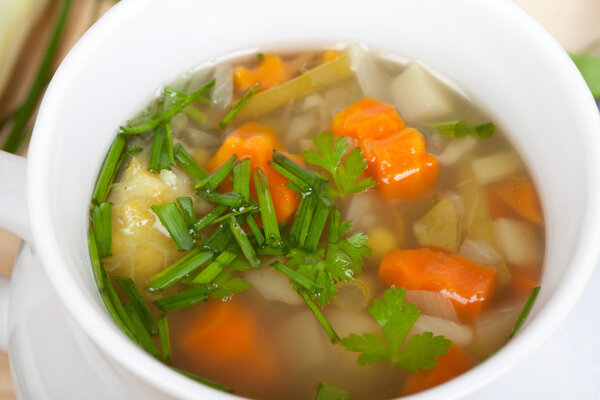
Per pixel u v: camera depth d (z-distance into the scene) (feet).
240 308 1.02
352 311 1.02
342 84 1.16
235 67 1.15
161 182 1.06
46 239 0.90
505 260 1.04
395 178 1.08
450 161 1.11
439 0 1.08
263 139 1.09
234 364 1.00
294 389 0.99
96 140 1.03
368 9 1.12
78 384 0.96
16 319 1.02
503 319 1.01
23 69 1.39
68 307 0.88
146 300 1.02
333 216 1.04
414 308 0.99
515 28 1.03
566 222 0.96
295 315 1.02
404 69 1.15
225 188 1.08
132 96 1.07
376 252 1.05
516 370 0.90
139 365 0.86
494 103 1.10
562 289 0.89
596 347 0.98
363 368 0.99
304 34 1.14
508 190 1.08
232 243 1.03
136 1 1.03
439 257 1.04
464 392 0.86
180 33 1.09
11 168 0.95
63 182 0.96
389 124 1.10
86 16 1.40
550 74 1.01
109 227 1.02
